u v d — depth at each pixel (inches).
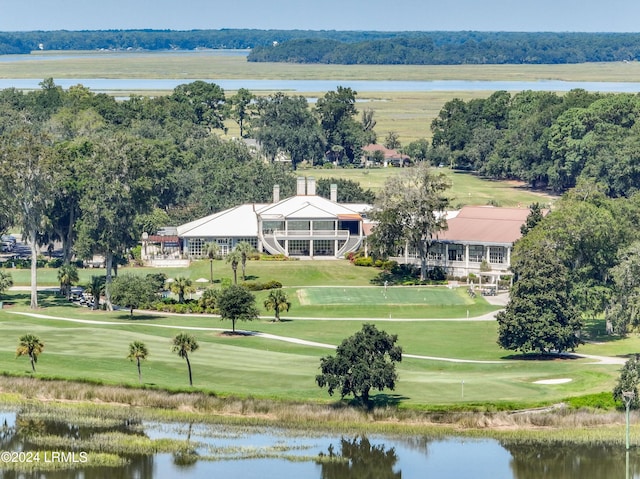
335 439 6609.3
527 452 6441.9
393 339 6978.4
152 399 7071.9
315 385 7357.3
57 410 6973.4
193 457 6259.8
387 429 6722.4
